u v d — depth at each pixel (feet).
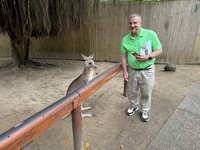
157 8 20.15
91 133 9.31
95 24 22.75
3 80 17.61
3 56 26.99
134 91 10.09
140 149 8.17
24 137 4.19
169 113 10.84
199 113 10.73
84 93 6.41
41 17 16.24
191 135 8.91
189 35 19.97
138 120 10.30
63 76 18.61
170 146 8.25
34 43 25.25
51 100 13.35
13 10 15.92
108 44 23.24
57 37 23.48
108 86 15.21
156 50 8.56
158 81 15.80
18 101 13.17
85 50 24.32
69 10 17.84
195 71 18.42
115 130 9.52
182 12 19.45
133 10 21.04
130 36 8.77
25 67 21.20
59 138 9.02
